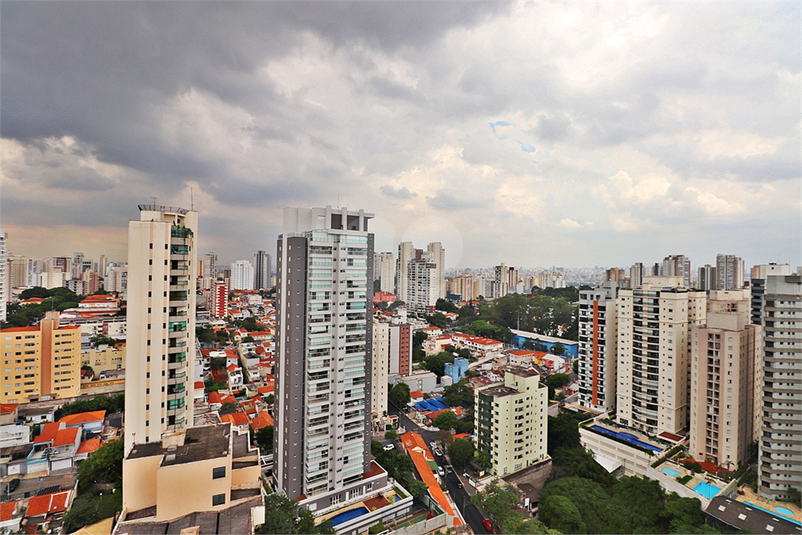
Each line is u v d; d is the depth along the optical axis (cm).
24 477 6644
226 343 15900
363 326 6262
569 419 8875
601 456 7944
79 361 9544
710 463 6994
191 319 6312
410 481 6756
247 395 11175
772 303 6291
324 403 5953
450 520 5888
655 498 5991
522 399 7375
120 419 8638
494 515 5853
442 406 11306
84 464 6212
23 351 9050
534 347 16738
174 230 5969
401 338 13038
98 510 5288
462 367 13888
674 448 7481
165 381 5834
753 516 5425
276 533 4644
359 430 6300
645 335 8300
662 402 8044
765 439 6259
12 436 7156
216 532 2903
